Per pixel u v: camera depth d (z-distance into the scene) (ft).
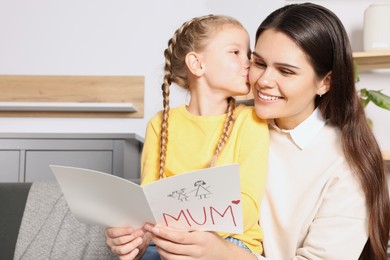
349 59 4.14
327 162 4.27
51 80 11.18
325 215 4.16
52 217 5.46
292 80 3.91
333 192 4.17
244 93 4.21
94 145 9.04
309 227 4.27
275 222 4.33
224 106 4.32
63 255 5.26
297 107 4.05
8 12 11.26
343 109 4.27
